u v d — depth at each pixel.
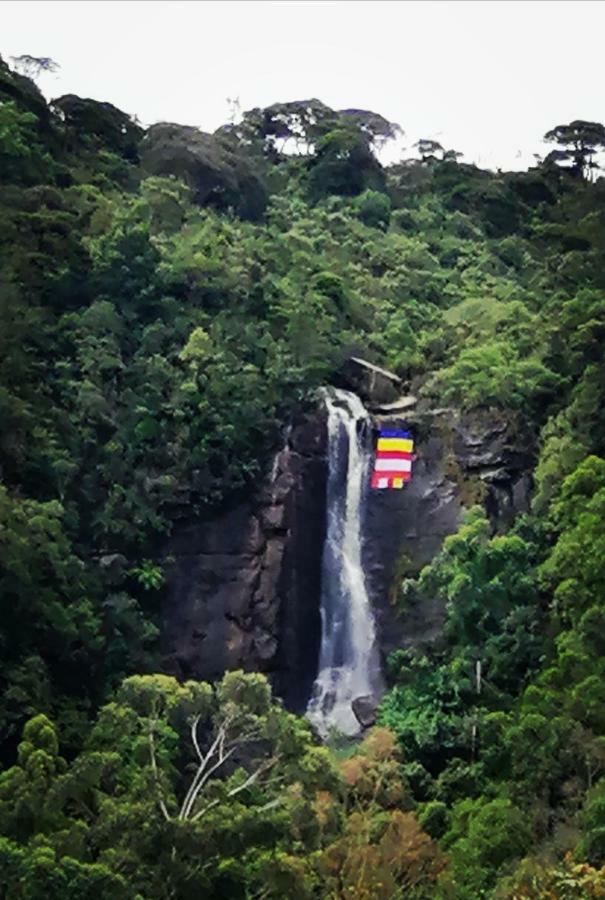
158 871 45.53
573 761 57.00
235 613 69.56
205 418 71.75
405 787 60.34
